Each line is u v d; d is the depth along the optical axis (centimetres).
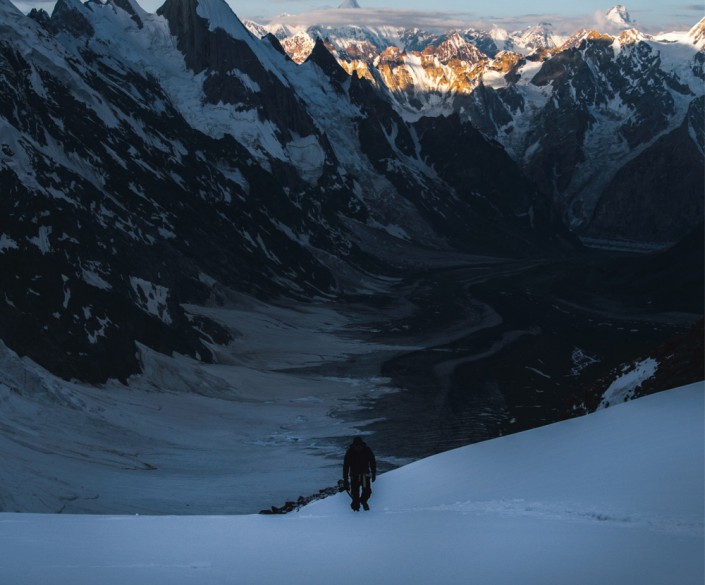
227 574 1061
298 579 1016
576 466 1518
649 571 855
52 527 1638
